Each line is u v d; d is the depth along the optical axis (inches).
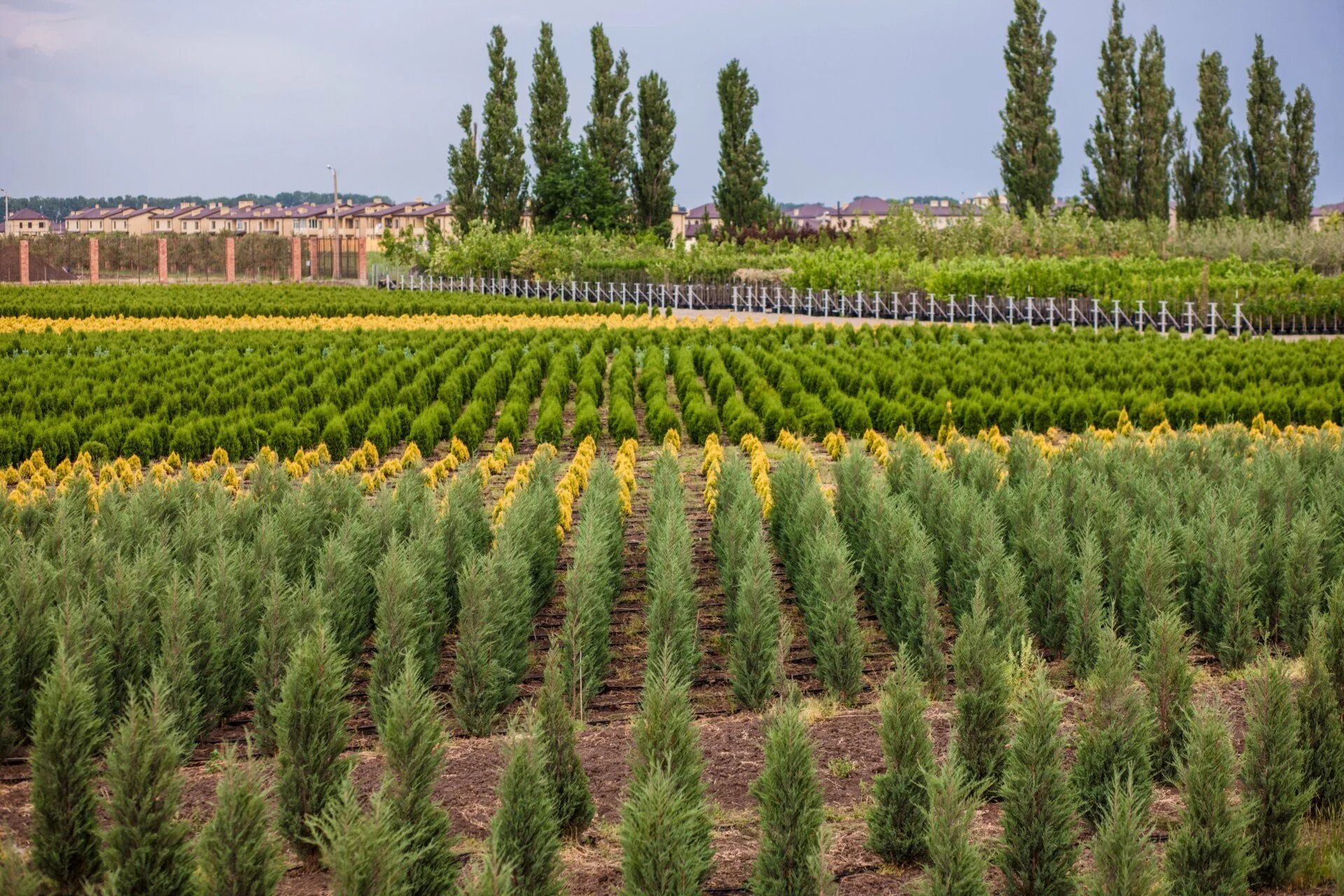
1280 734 252.8
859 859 259.6
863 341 1371.8
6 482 775.1
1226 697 345.7
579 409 916.0
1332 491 509.7
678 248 2470.5
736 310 2220.7
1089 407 896.3
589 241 2760.8
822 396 1015.6
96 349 1343.5
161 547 430.3
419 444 866.1
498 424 886.4
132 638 358.0
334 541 421.7
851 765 306.7
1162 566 404.5
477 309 2011.6
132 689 255.8
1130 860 218.5
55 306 1993.1
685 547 454.6
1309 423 886.4
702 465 761.6
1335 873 222.1
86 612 355.6
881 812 259.1
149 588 390.6
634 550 566.6
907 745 259.3
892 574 427.5
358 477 681.0
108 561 431.5
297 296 2363.4
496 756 321.1
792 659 426.3
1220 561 413.4
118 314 1957.4
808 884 233.9
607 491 541.6
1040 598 427.5
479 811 280.8
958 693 296.7
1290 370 1032.2
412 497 530.9
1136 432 867.4
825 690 384.5
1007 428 896.3
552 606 492.1
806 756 237.6
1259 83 2630.4
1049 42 2652.6
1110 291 1699.1
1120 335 1341.0
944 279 1817.2
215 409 979.9
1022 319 1749.5
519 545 443.2
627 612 478.0
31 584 354.0
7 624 342.0
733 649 374.9
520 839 231.3
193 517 488.4
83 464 768.9
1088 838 266.4
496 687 353.4
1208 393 940.0
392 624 360.2
